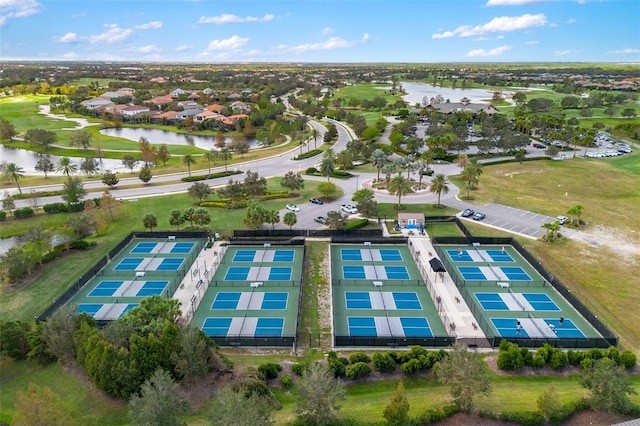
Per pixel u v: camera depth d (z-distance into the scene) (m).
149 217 77.94
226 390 31.92
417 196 99.88
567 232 79.38
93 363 38.88
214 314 55.31
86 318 46.56
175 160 140.75
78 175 122.31
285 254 72.25
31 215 87.94
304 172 122.12
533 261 67.38
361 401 38.66
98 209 86.88
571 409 34.50
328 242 76.75
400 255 72.12
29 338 44.91
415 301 58.56
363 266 68.25
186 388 38.94
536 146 152.12
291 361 45.91
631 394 36.78
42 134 151.75
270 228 82.00
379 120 184.88
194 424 34.62
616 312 55.28
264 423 30.47
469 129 178.62
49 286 61.66
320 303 57.81
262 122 198.88
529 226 82.31
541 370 43.69
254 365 44.34
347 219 85.56
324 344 49.50
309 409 32.75
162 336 40.50
